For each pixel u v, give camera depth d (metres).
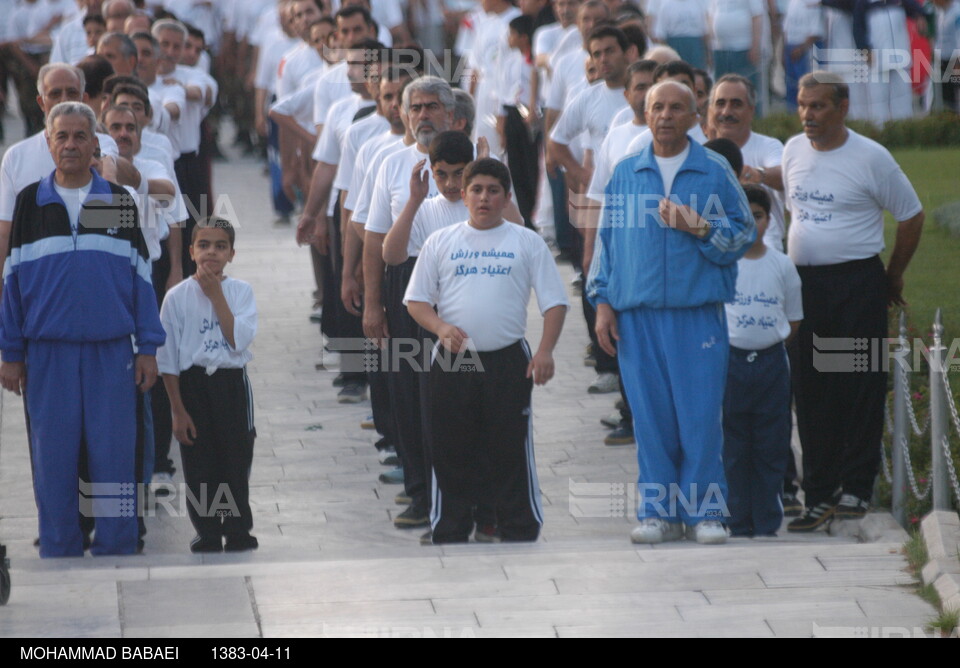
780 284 21.92
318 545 22.33
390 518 23.91
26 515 24.44
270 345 34.09
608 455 27.03
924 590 16.94
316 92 32.97
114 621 16.06
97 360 20.88
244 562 20.98
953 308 29.94
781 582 17.39
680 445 20.64
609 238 20.48
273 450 27.48
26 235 20.62
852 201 22.00
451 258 20.31
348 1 40.00
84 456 21.30
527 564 18.19
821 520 23.05
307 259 42.06
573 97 31.41
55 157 20.39
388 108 24.34
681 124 19.78
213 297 21.08
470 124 23.05
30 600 16.84
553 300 20.36
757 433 22.30
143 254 21.08
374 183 23.62
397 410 22.80
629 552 18.73
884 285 22.47
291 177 36.16
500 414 20.53
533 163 38.25
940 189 41.34
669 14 46.91
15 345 20.80
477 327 20.25
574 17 35.41
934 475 20.72
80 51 44.31
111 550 21.55
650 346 20.33
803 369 22.78
